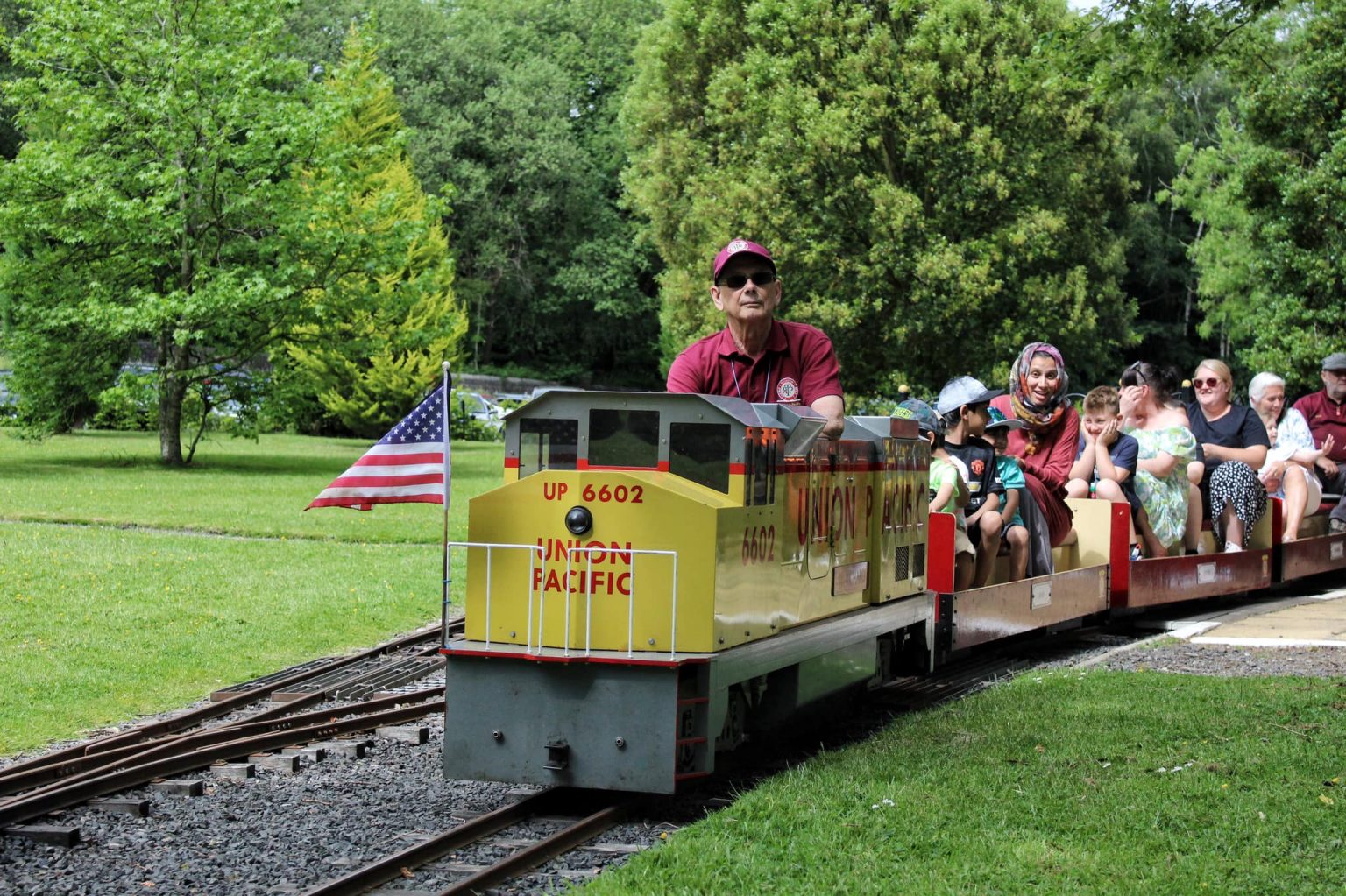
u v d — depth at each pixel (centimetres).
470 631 698
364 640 1349
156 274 3350
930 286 3525
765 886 542
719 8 4141
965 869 556
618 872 564
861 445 880
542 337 7944
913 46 3581
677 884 547
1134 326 6888
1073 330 3712
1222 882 541
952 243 3647
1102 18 1297
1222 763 727
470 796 746
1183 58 1296
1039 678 1009
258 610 1427
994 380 3659
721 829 621
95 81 3462
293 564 1738
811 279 3728
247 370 4128
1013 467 1094
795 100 3662
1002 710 881
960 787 686
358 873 568
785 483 750
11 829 658
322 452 4059
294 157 3350
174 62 3192
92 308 3109
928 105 3547
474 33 7431
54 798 708
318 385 4131
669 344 6531
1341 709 870
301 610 1438
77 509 2255
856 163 3612
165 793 750
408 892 560
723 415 696
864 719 910
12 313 3341
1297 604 1491
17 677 1085
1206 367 1488
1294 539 1547
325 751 855
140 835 668
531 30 7950
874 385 3831
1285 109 3086
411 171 4953
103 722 985
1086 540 1263
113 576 1566
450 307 4716
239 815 708
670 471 704
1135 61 1307
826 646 802
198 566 1677
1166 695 920
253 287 3161
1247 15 1292
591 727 662
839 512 838
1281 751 753
